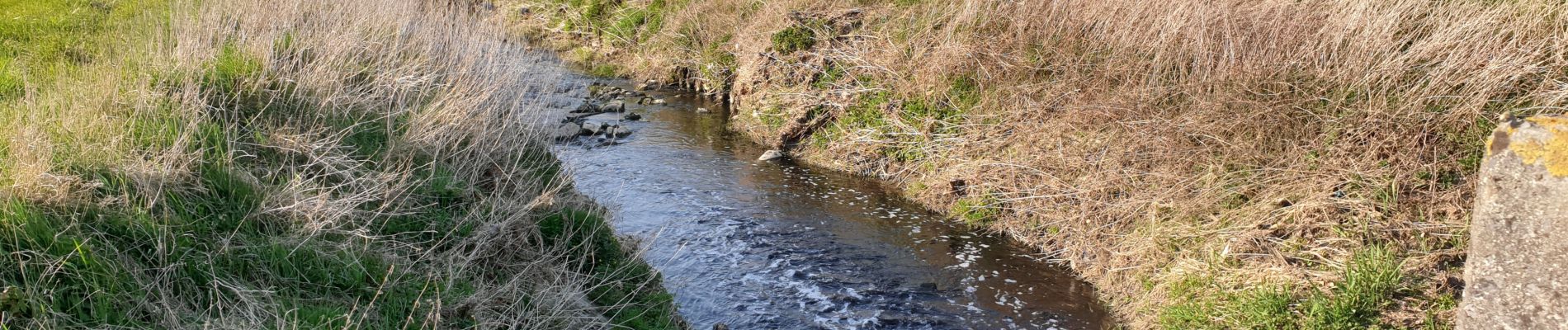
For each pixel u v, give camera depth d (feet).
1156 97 25.85
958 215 26.58
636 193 28.45
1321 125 22.33
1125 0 29.99
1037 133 27.22
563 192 23.58
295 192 16.98
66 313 12.59
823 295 20.99
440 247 17.98
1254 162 22.04
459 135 22.97
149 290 13.47
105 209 14.75
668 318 18.45
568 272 17.93
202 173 16.74
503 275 17.79
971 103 30.42
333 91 23.08
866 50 35.65
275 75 22.36
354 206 17.03
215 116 19.90
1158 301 19.27
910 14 36.78
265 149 19.17
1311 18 26.12
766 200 28.22
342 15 30.04
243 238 15.44
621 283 19.34
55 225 13.99
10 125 16.75
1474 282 9.77
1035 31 31.81
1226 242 19.67
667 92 46.01
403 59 28.17
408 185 19.21
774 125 35.70
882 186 29.94
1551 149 8.83
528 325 15.76
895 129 31.63
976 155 28.40
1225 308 17.61
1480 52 22.26
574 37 56.13
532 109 28.89
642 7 53.93
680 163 32.35
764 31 41.39
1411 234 18.33
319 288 14.93
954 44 32.17
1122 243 21.91
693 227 25.32
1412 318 15.87
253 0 28.55
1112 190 23.81
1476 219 9.73
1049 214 24.62
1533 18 23.20
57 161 15.78
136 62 22.15
